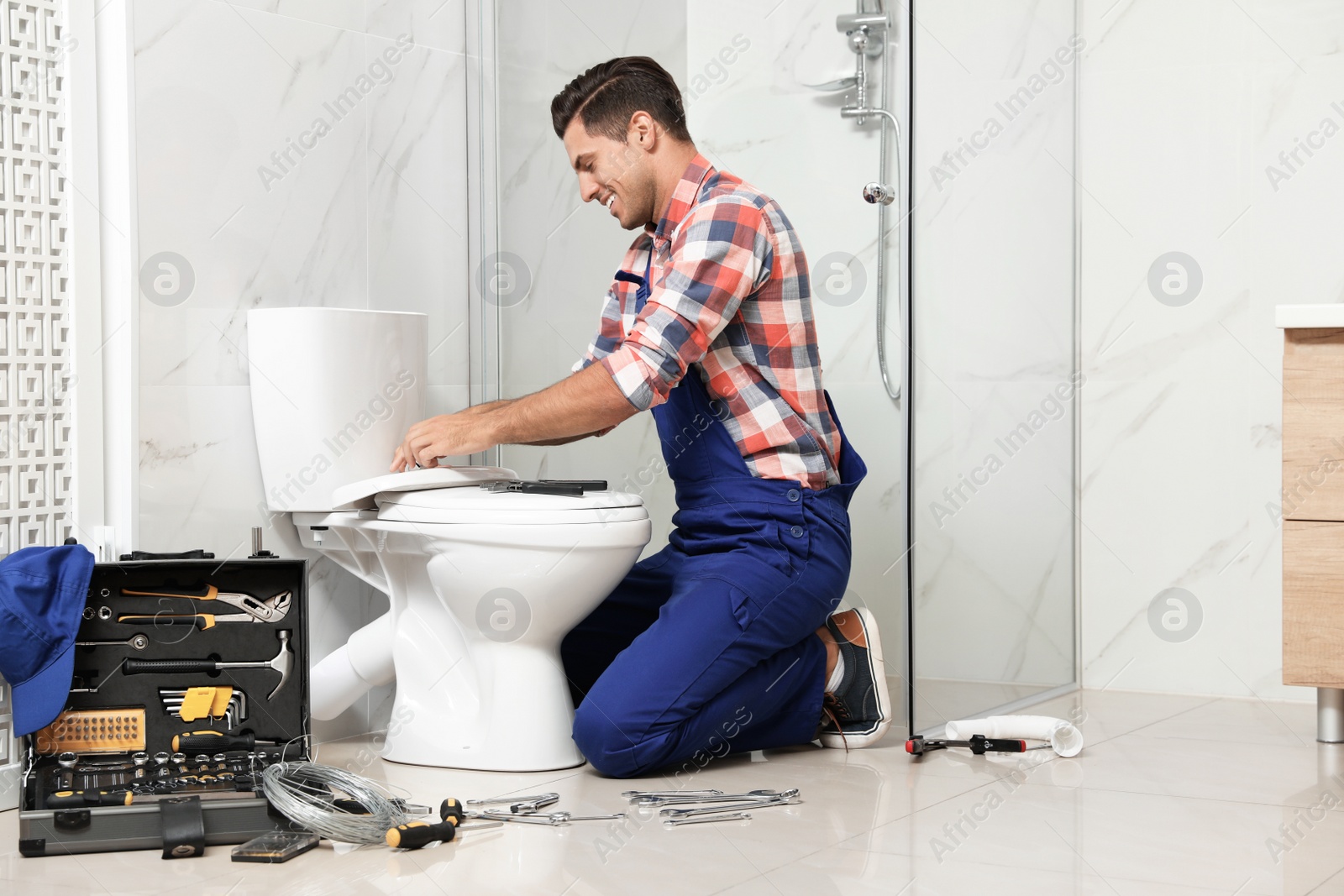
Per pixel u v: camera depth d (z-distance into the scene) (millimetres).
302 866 1460
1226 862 1443
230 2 2098
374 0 2352
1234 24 2510
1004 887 1355
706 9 2273
